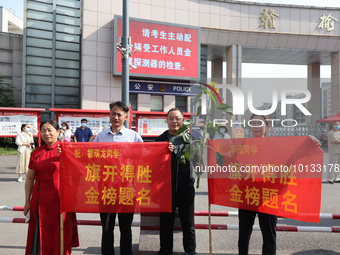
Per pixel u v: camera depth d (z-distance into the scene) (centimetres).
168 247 309
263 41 1881
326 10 1964
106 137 316
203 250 345
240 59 1847
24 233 400
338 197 604
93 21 1556
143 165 286
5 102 2008
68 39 1752
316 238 384
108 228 286
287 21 1908
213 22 1784
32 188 296
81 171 284
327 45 1989
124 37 789
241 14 1836
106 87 1579
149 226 328
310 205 253
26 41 1661
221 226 345
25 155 784
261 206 268
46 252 281
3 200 579
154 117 1005
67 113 988
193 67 1681
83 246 356
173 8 1700
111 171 284
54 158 287
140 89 1622
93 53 1555
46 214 283
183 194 303
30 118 947
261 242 371
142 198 285
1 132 920
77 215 495
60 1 1730
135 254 331
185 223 304
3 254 325
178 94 1695
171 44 1634
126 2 783
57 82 1733
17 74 2136
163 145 286
